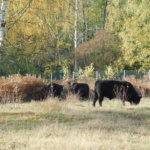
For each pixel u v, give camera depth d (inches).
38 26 2284.7
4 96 1720.0
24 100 1836.9
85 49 3169.3
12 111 1307.8
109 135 919.0
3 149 754.2
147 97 2111.2
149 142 847.7
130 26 3284.9
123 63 3331.7
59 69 2974.9
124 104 1608.0
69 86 2030.0
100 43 3248.0
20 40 2016.5
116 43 3373.5
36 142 818.2
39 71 3011.8
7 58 2087.8
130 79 2378.2
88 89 1991.9
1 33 1556.3
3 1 1550.2
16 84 1804.9
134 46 3169.3
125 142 834.2
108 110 1396.4
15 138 860.0
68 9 3870.6
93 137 876.6
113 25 3895.2
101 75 2632.9
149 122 1135.6
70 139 845.8
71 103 1662.2
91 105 1635.1
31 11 1974.7
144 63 3149.6
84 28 4148.6
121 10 3836.1
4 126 1022.4
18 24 1936.5
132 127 1035.9
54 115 1199.6
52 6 2394.2
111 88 1588.3
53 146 778.2
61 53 2420.0
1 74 2723.9
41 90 1872.5
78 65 3161.9
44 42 2190.0
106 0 4313.5
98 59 3238.2
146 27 3154.5
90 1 4626.0
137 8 3302.2
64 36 3703.3
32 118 1149.1
